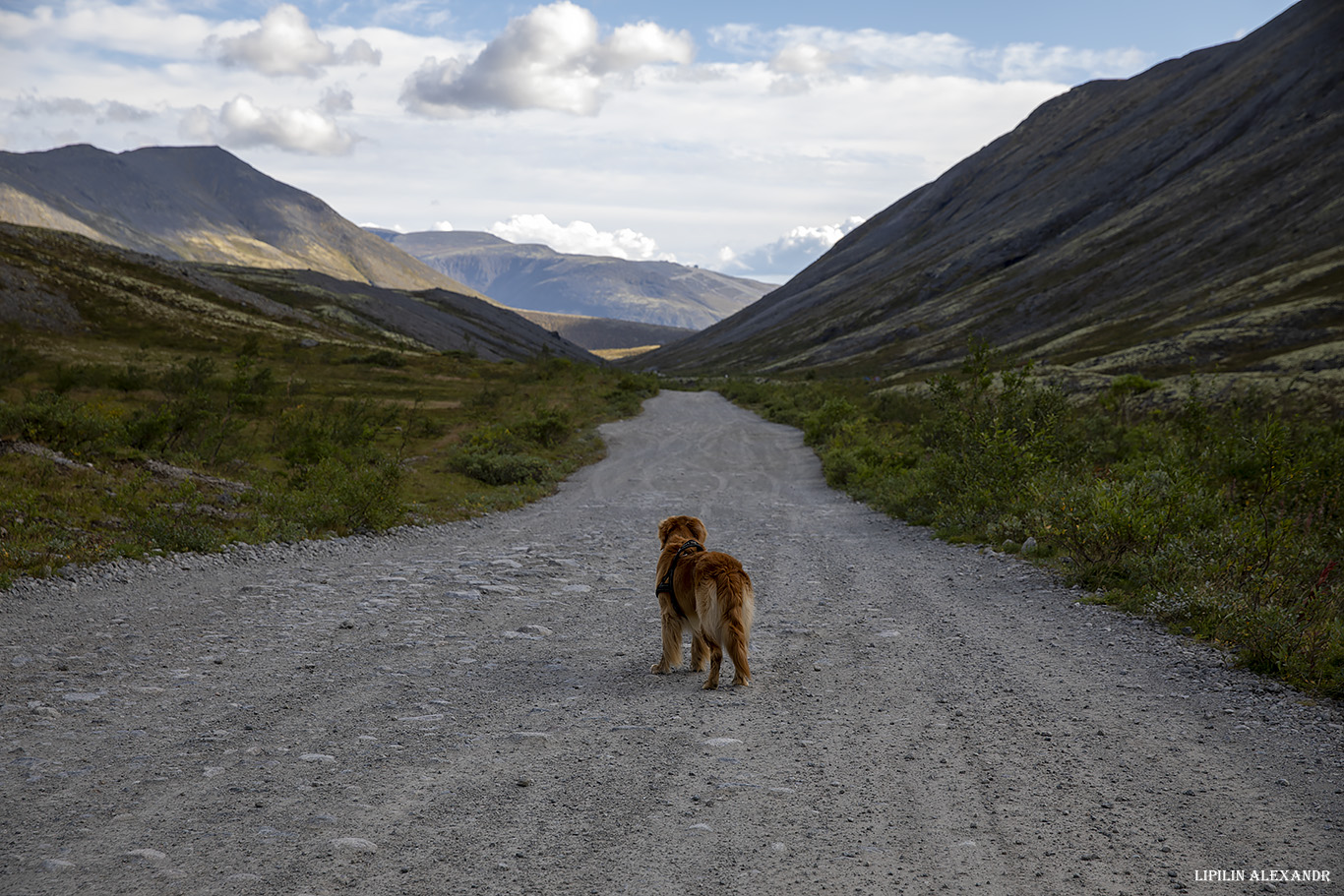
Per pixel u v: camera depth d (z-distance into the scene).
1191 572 7.95
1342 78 150.25
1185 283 115.44
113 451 15.00
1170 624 7.15
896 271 199.12
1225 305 93.44
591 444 34.44
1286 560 7.97
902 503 16.75
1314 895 2.84
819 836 3.31
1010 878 2.97
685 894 2.84
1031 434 15.88
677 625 5.96
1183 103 189.25
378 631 7.13
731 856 3.14
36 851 3.06
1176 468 12.02
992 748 4.35
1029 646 6.65
